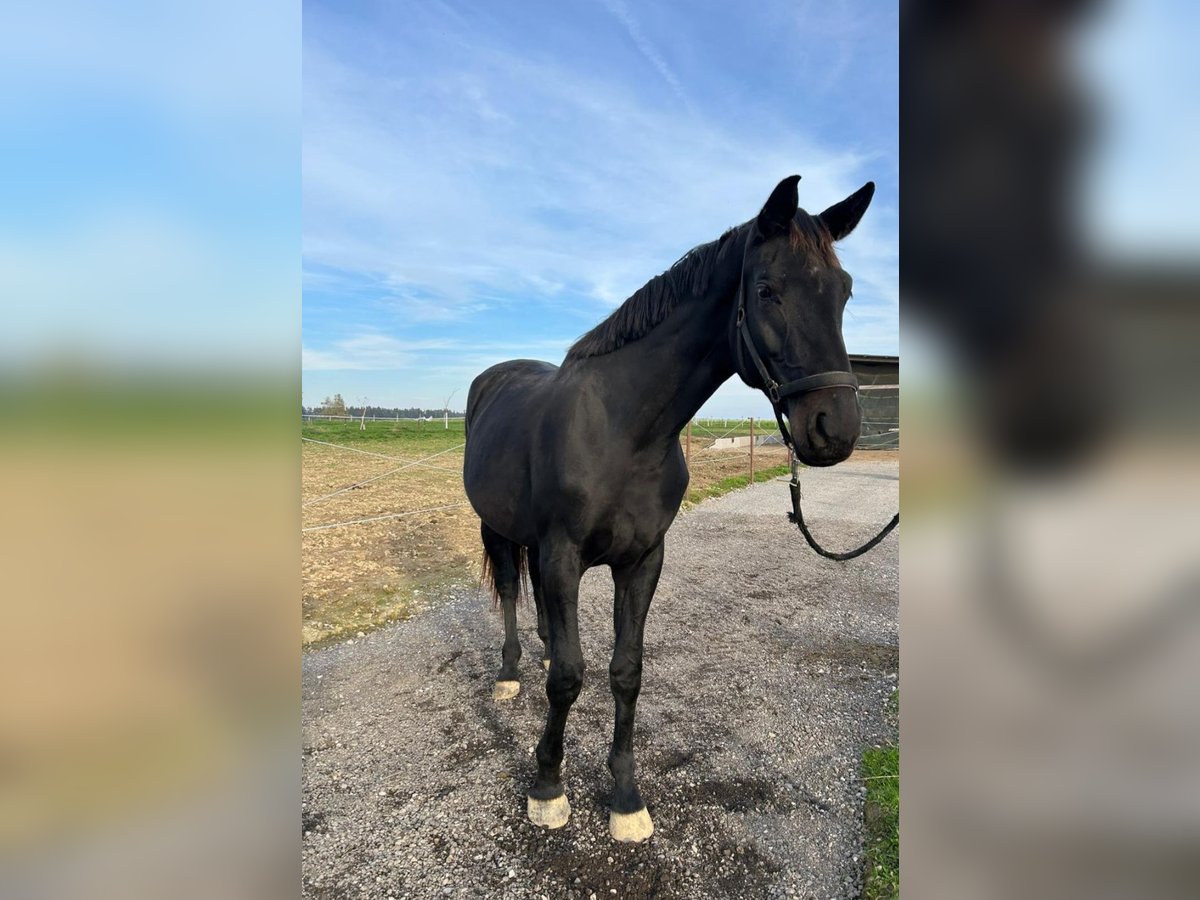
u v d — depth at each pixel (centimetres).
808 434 156
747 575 540
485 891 186
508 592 319
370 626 404
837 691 312
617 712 216
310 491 850
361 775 242
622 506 202
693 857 199
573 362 218
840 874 192
